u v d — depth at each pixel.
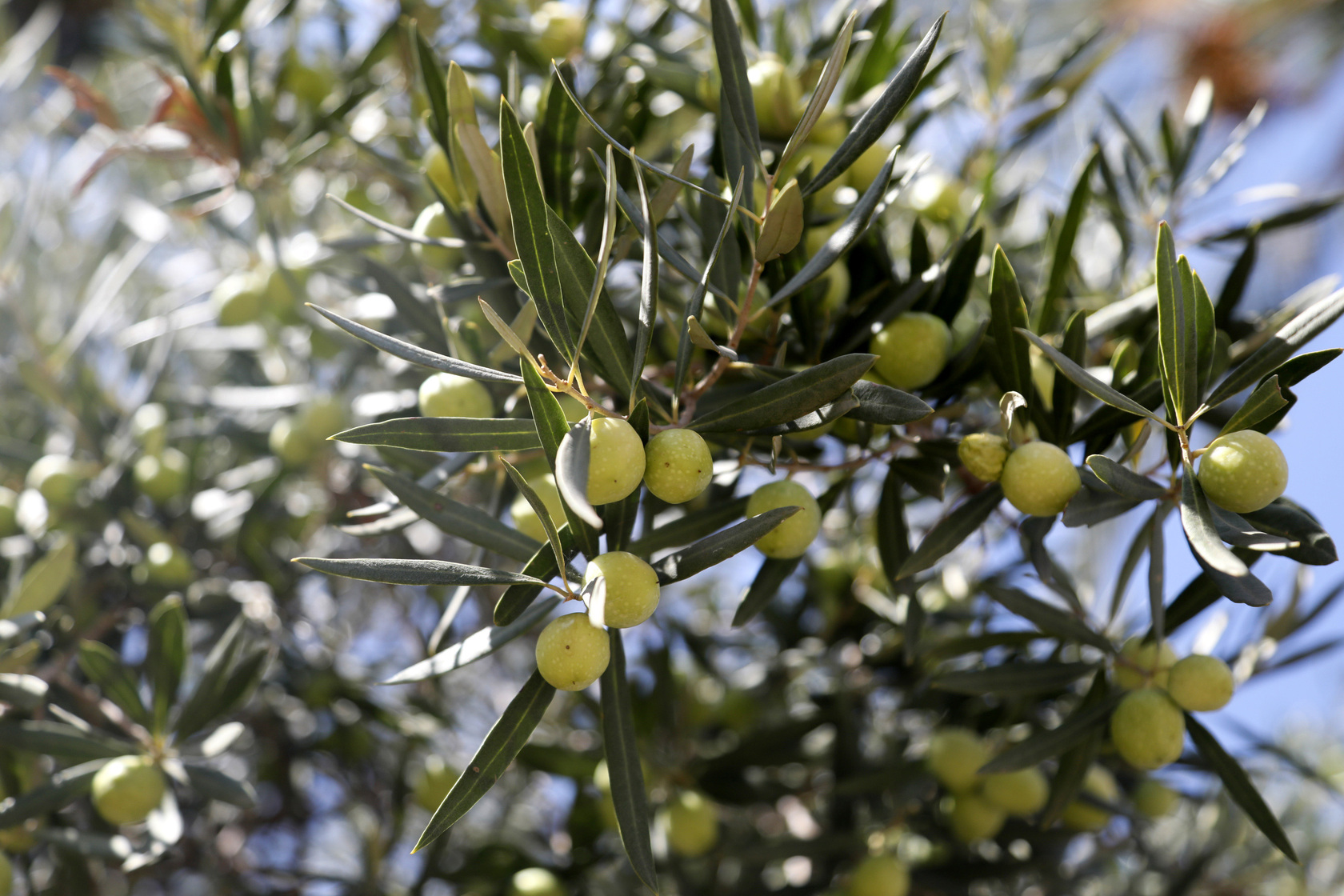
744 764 0.77
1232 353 0.66
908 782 0.75
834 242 0.57
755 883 0.79
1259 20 1.70
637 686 0.84
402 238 0.63
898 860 0.74
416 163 0.75
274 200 0.85
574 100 0.55
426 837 0.55
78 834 0.67
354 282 0.72
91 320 0.84
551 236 0.55
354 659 0.97
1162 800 0.79
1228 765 0.61
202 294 0.92
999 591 0.64
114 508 0.77
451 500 0.57
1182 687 0.61
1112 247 0.82
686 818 0.75
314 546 0.94
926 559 0.60
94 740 0.67
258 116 0.74
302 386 0.84
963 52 0.84
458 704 1.06
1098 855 0.87
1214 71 1.74
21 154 1.04
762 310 0.58
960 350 0.64
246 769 0.93
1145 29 1.74
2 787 0.70
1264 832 0.61
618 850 0.81
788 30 0.78
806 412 0.55
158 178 1.07
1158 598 0.58
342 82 0.85
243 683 0.68
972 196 0.79
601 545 0.56
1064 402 0.61
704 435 0.58
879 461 0.63
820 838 0.75
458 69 0.60
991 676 0.64
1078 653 0.76
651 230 0.55
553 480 0.62
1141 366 0.61
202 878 0.93
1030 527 0.60
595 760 0.78
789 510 0.55
